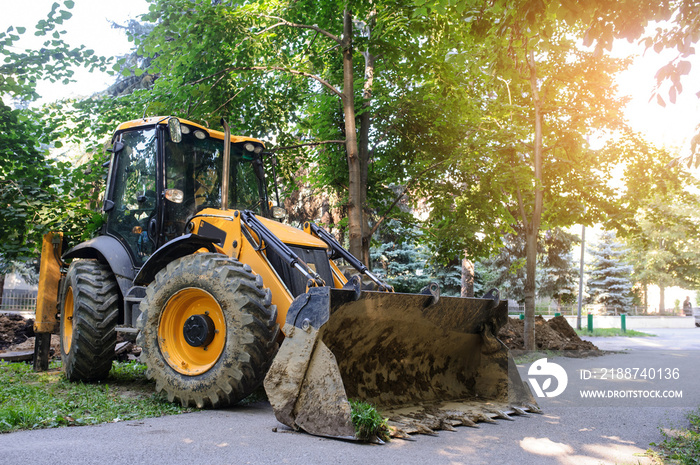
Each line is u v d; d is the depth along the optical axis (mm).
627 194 11820
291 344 3951
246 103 10125
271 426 3977
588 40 4559
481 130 11211
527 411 4922
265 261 4844
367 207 11930
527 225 11609
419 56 9508
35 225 6988
